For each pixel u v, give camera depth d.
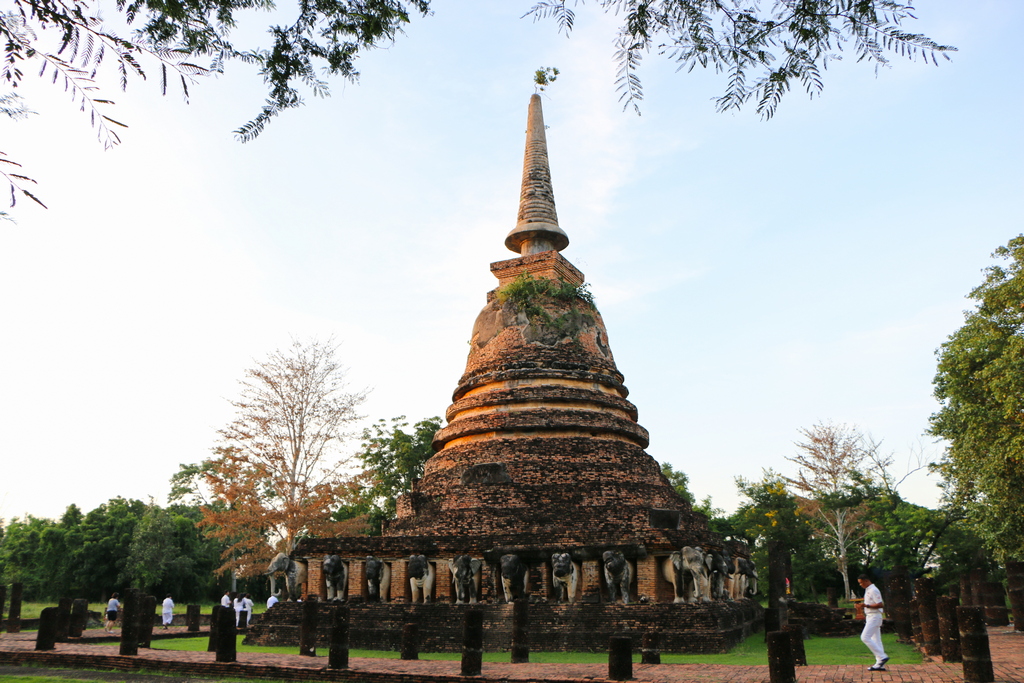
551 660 17.28
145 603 19.91
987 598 26.86
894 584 21.64
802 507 50.50
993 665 13.52
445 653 19.44
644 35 7.26
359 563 22.14
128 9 7.71
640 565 19.81
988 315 28.72
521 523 21.64
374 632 20.58
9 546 61.69
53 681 14.48
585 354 26.30
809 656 17.80
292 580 22.86
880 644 13.53
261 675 15.07
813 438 50.91
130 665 16.38
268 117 8.51
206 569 64.25
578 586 20.11
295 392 40.94
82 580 57.19
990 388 25.88
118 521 59.75
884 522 47.62
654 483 23.95
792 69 7.13
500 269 28.64
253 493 39.28
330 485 39.75
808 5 6.78
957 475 30.45
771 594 23.52
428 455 46.06
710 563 20.03
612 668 13.23
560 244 29.58
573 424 24.00
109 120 6.72
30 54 6.71
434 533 22.34
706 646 17.97
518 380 25.38
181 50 7.38
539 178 30.12
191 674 15.63
